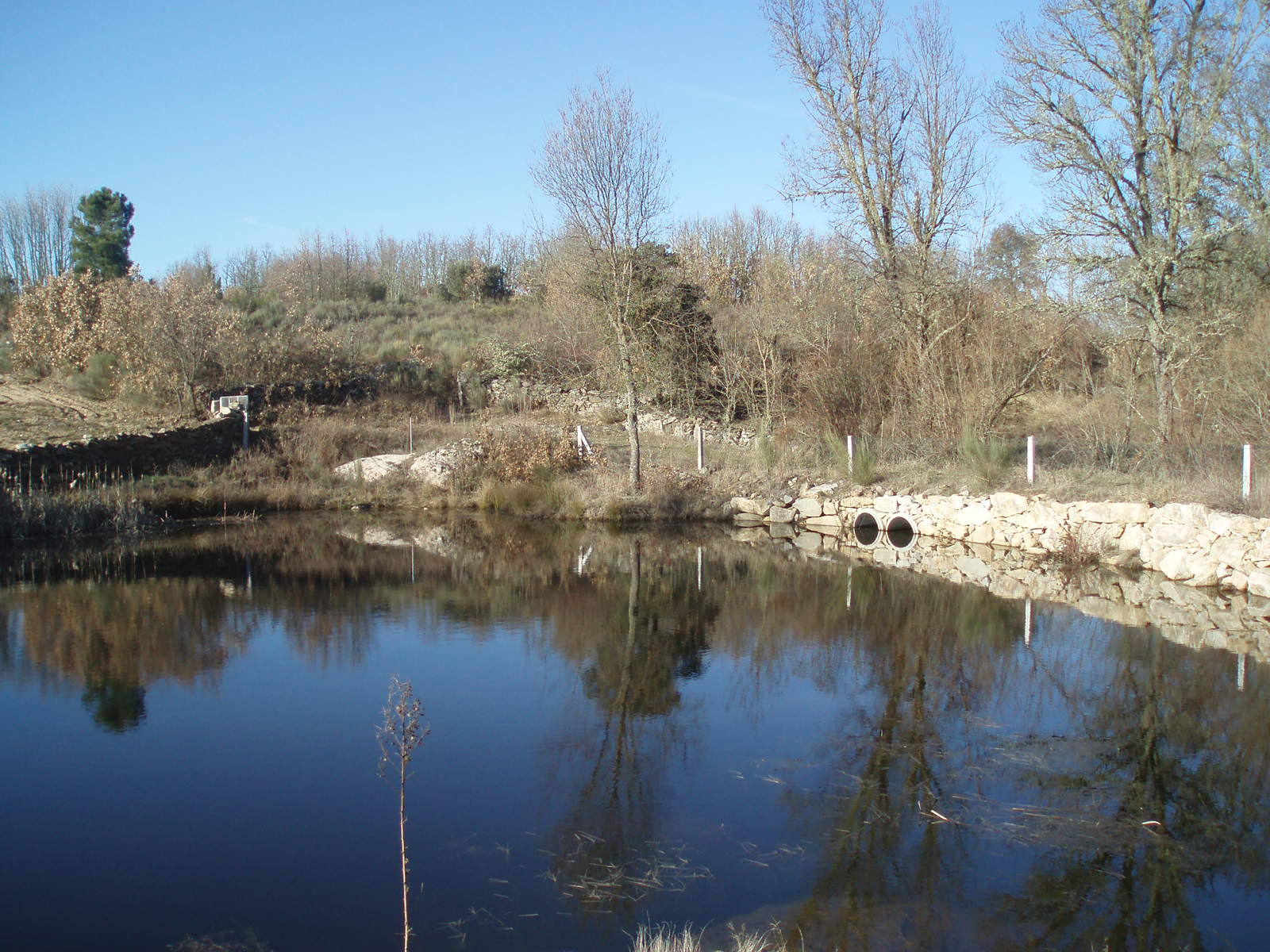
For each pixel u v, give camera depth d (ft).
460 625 33.53
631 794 19.19
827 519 58.44
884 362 68.90
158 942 13.78
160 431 66.59
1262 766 20.44
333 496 66.69
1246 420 48.60
